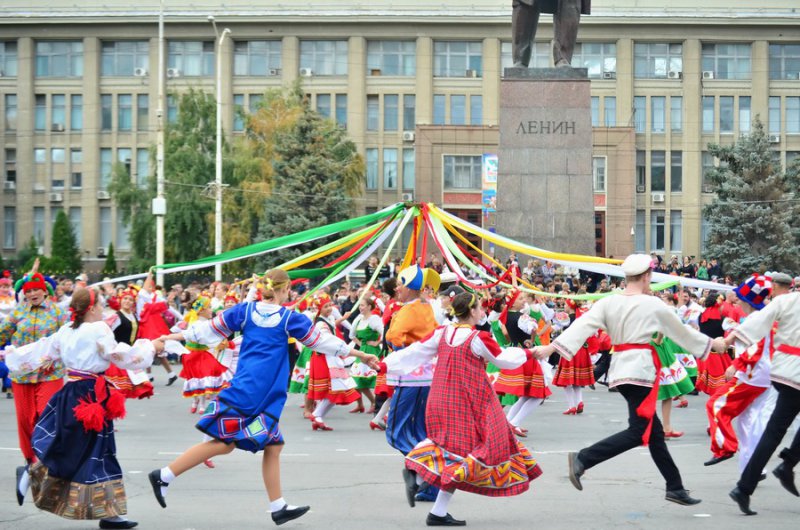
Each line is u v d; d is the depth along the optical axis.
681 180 54.66
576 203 25.12
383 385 13.43
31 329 9.50
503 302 14.04
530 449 11.64
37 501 7.06
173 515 7.83
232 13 55.09
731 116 54.91
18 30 56.62
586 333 7.81
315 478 9.61
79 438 7.04
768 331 7.95
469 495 8.71
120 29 56.16
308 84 55.56
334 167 44.47
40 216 57.62
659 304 7.83
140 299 16.83
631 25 53.91
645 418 7.70
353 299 20.83
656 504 8.27
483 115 55.12
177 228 46.00
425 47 55.00
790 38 54.12
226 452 7.27
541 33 54.16
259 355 7.38
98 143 56.81
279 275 7.54
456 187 52.94
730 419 9.11
